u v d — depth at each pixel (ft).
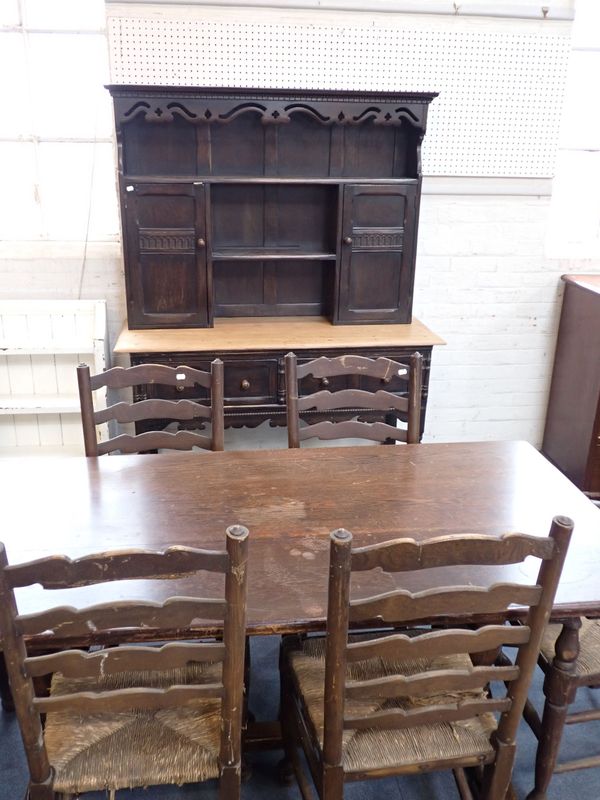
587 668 5.17
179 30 9.27
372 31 9.60
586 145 10.98
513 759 4.52
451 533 5.19
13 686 3.84
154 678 4.87
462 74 9.96
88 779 4.24
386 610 3.82
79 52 9.49
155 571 3.58
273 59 9.55
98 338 9.61
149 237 9.02
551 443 11.73
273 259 9.44
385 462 6.45
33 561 3.50
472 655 5.53
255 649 7.45
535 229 10.87
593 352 10.29
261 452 6.61
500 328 11.36
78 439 10.62
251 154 9.41
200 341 9.02
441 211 10.57
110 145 9.89
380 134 9.52
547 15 9.82
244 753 5.88
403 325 9.94
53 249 9.95
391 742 4.50
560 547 3.78
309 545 5.00
